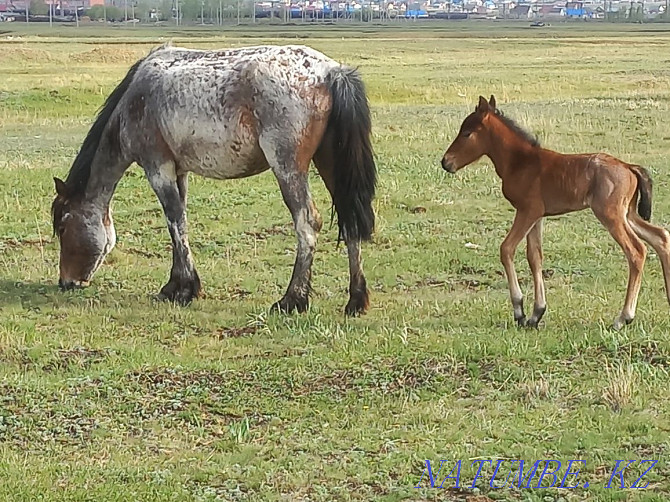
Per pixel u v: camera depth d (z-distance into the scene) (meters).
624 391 6.96
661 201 14.39
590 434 6.39
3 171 15.95
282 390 7.39
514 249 8.70
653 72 39.91
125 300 10.13
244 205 14.07
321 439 6.50
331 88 9.29
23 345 8.42
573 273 11.11
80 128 22.66
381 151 18.28
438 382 7.45
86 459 6.27
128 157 10.18
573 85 33.56
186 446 6.48
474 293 10.47
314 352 8.23
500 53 60.50
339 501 5.64
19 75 35.66
